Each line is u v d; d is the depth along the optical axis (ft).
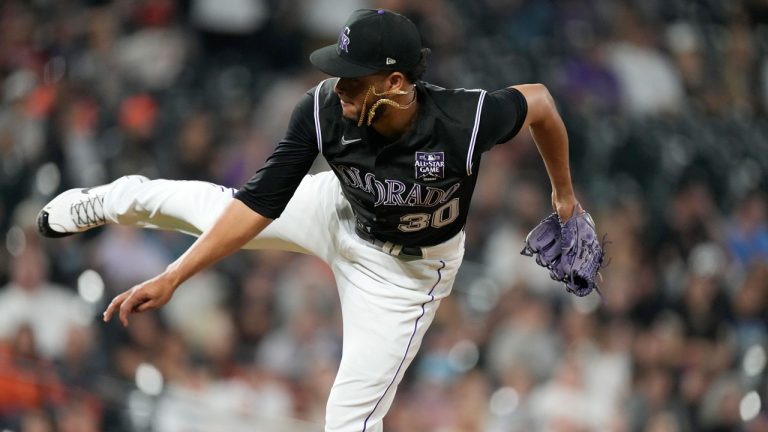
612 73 127.54
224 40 125.70
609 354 93.61
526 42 131.34
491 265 101.81
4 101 117.39
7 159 108.06
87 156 106.93
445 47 121.19
